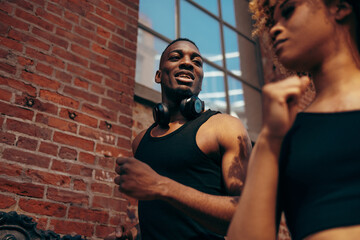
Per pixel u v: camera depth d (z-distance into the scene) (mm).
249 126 3566
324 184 437
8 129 1554
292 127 533
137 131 2154
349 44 526
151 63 2754
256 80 3912
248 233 468
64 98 1805
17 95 1640
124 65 2184
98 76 2008
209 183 1054
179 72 1281
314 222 419
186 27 3312
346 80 510
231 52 3750
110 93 2027
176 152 1098
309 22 519
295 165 479
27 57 1743
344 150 437
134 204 1922
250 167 518
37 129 1646
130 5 2408
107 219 1731
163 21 3080
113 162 1873
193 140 1105
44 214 1528
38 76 1747
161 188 852
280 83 489
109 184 1811
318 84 555
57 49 1879
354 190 408
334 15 525
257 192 480
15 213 1411
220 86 3449
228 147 1065
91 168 1767
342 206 404
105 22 2184
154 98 2334
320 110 515
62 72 1852
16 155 1535
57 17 1945
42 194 1554
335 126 465
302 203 459
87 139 1811
